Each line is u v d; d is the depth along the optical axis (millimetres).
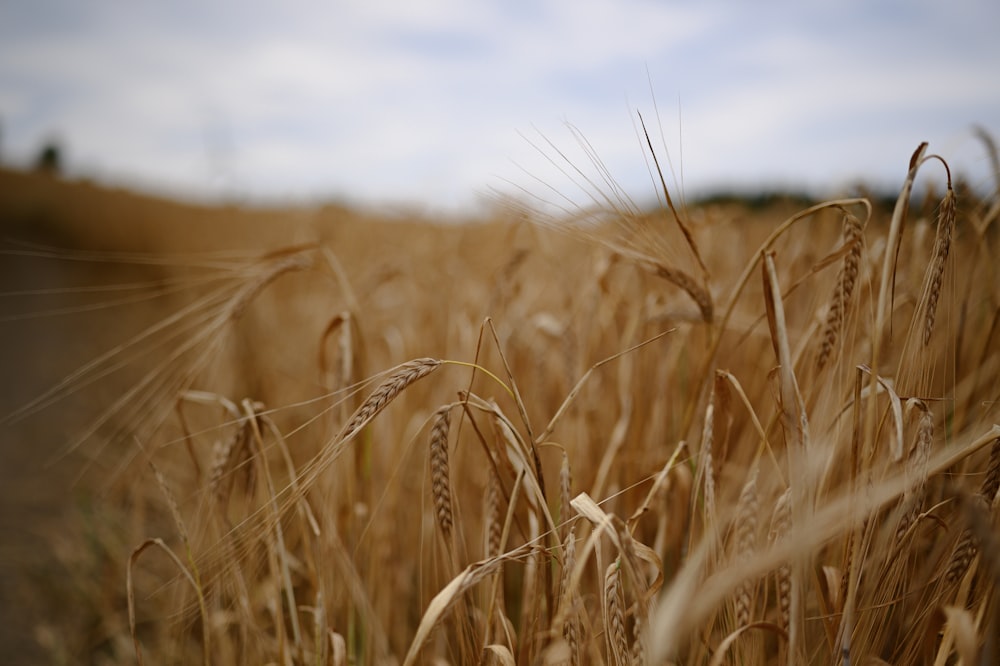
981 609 394
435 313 954
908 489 381
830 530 383
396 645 640
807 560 407
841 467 524
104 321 2402
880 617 442
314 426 852
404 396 749
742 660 449
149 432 550
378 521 621
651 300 674
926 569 450
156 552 844
